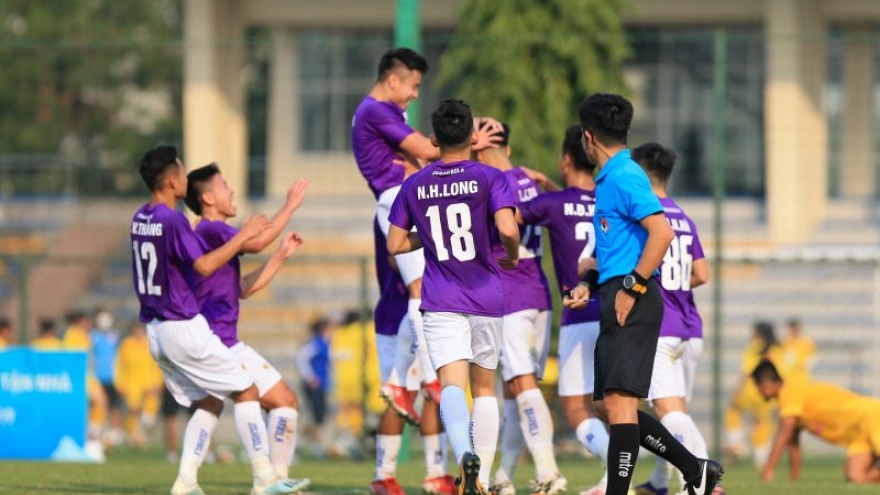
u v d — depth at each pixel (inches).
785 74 3464.6
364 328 2401.6
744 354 3093.0
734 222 3558.1
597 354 1043.3
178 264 1259.8
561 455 2241.6
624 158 1040.2
